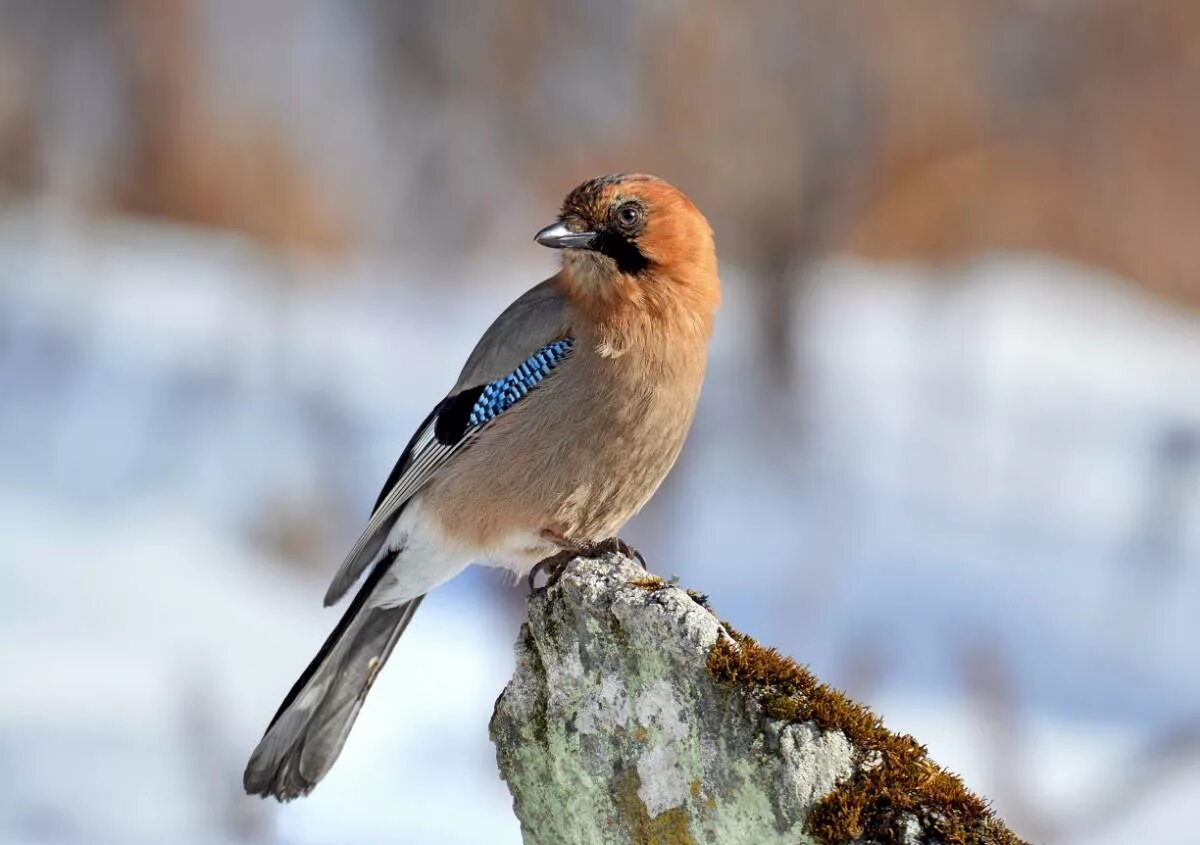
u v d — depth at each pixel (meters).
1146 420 16.02
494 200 20.56
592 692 4.43
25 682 9.91
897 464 14.80
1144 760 8.84
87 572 12.03
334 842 8.07
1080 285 19.45
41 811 7.99
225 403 15.62
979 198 19.27
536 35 19.64
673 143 18.14
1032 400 16.38
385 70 20.70
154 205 21.03
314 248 20.55
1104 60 19.44
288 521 13.37
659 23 18.44
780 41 17.88
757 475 14.36
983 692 9.38
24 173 20.84
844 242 18.31
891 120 18.50
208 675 10.14
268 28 21.17
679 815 4.21
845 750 4.00
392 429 15.15
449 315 19.05
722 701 4.11
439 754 9.48
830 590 11.70
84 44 21.00
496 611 11.11
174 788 8.38
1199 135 19.67
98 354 16.91
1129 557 12.94
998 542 13.26
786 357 16.25
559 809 4.55
